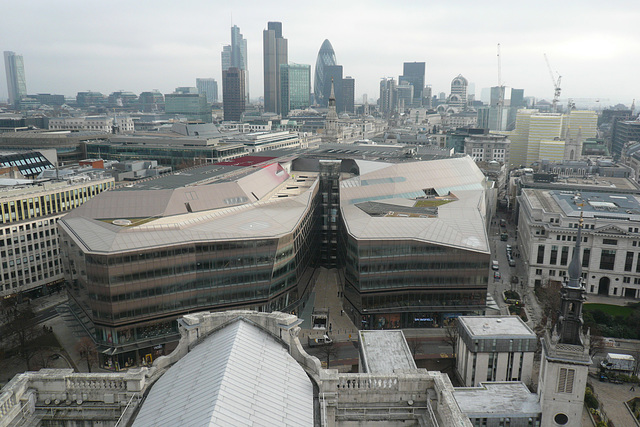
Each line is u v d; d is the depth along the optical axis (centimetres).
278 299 16350
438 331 16950
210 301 15188
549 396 9625
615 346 15875
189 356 5716
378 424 5288
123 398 5262
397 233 16975
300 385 5300
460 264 16750
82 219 15862
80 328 15375
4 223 18375
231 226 16088
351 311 17600
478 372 12912
